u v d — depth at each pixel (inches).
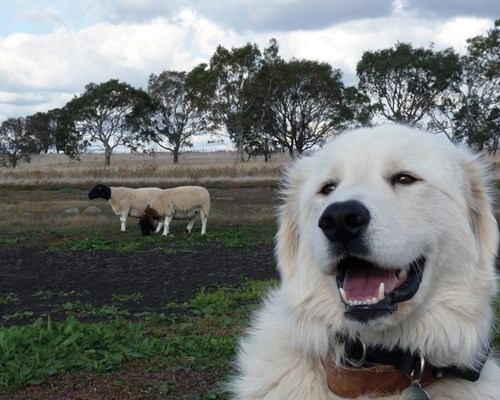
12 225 789.9
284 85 2578.7
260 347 125.3
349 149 122.7
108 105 2982.3
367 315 105.0
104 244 636.1
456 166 122.7
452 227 115.9
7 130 3351.4
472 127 2481.5
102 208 1003.3
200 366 226.8
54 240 670.5
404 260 107.9
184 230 756.6
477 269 117.5
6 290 420.8
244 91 2615.7
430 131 135.0
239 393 124.5
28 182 1473.9
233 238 678.5
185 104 3122.5
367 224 106.4
